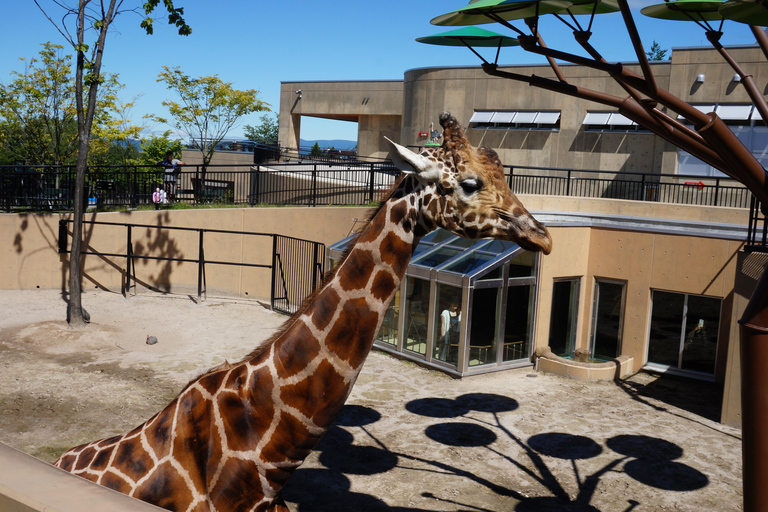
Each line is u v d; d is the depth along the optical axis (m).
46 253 18.47
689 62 26.00
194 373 12.66
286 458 3.88
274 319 17.44
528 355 15.33
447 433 10.82
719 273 14.48
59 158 30.03
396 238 3.87
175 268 19.52
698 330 15.00
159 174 21.23
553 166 30.12
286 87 40.81
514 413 11.98
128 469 4.02
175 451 3.97
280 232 19.41
